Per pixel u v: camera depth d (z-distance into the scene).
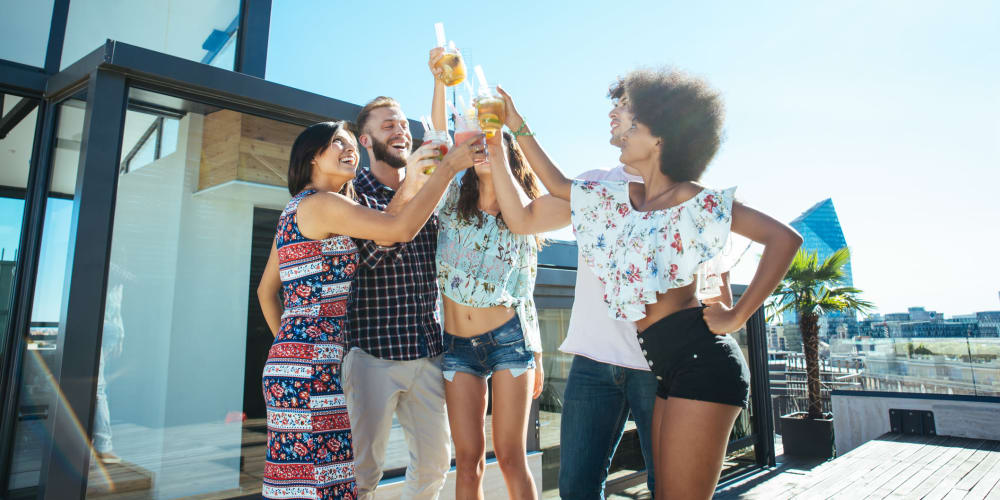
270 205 3.33
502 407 1.97
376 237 1.54
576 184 1.54
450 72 1.79
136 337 2.79
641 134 1.42
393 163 2.23
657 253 1.33
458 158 1.68
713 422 1.21
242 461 3.10
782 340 12.23
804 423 8.06
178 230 2.97
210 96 2.97
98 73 2.58
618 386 1.72
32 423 2.60
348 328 1.97
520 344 2.01
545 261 4.93
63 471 2.33
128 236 2.78
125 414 2.72
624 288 1.37
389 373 1.96
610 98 1.65
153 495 2.76
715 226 1.24
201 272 3.05
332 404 1.46
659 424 1.41
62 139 2.93
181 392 2.93
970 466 5.48
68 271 2.46
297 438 1.40
